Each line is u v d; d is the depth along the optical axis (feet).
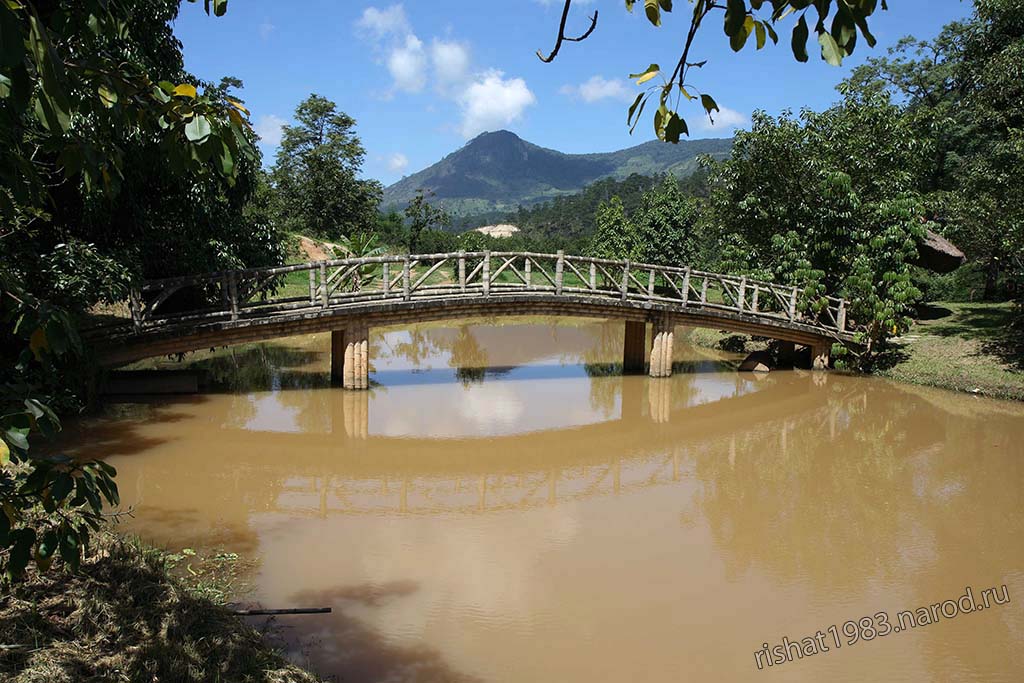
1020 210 46.34
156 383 40.60
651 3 6.67
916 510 26.53
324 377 47.11
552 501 27.12
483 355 60.75
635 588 19.75
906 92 87.45
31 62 7.63
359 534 23.08
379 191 143.23
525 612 18.15
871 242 50.16
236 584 18.92
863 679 15.78
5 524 6.66
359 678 14.98
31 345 7.75
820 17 5.86
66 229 32.35
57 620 12.61
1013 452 34.14
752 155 57.41
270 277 39.34
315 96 139.03
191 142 8.27
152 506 24.79
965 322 60.08
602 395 45.37
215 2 7.82
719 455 33.91
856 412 41.96
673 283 48.29
